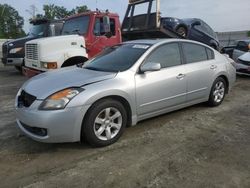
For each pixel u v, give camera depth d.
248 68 10.38
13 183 3.54
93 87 4.34
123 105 4.75
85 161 4.05
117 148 4.45
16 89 9.09
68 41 8.26
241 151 4.34
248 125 5.46
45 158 4.16
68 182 3.54
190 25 12.20
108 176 3.66
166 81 5.27
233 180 3.56
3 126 5.47
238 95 7.94
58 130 4.08
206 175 3.67
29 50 8.62
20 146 4.55
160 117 5.85
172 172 3.74
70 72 5.07
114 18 9.25
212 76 6.32
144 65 4.92
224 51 13.28
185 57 5.83
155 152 4.31
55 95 4.14
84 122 4.28
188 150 4.37
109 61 5.36
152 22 9.14
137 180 3.57
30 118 4.13
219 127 5.34
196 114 6.07
